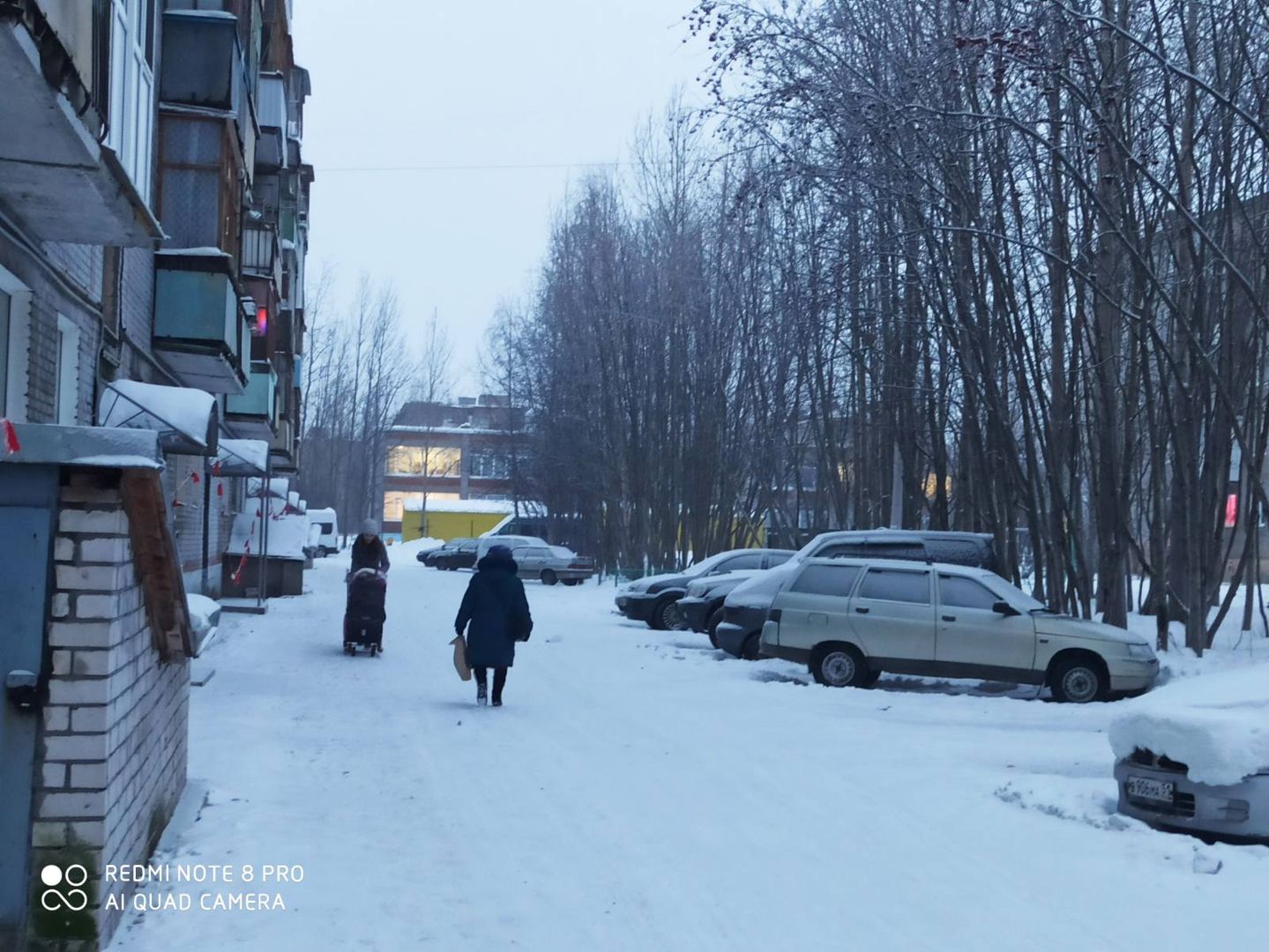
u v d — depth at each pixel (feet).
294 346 124.98
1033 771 34.30
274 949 17.52
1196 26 56.49
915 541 64.23
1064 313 67.36
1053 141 56.65
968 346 70.23
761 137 60.80
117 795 17.52
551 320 171.42
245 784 28.78
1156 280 53.83
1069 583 66.69
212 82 56.95
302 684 48.73
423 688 49.47
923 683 59.21
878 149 59.57
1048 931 19.45
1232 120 56.70
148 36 39.34
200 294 58.13
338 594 112.88
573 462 174.81
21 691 16.26
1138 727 27.71
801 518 144.05
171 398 48.24
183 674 26.20
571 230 159.02
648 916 19.76
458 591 126.41
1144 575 80.33
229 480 114.01
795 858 23.73
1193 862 23.65
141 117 38.32
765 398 116.26
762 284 115.65
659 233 137.80
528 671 57.77
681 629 85.61
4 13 23.20
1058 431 68.23
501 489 281.33
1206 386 61.16
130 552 18.02
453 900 20.34
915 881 22.31
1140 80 57.67
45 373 39.40
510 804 27.81
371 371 287.69
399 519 366.02
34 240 37.52
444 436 366.02
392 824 25.50
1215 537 65.87
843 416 105.50
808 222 88.74
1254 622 76.64
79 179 32.22
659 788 30.12
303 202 147.54
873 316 78.33
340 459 287.07
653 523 147.84
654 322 135.64
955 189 59.57
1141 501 79.05
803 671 59.82
